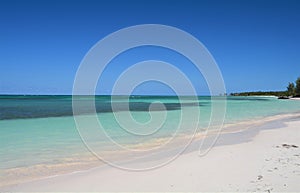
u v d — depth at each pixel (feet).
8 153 29.25
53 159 27.14
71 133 41.88
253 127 51.70
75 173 22.71
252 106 129.70
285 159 25.50
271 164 23.77
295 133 43.39
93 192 18.58
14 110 81.25
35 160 26.68
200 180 20.16
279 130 47.14
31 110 81.66
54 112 74.64
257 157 26.45
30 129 44.91
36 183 20.38
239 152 29.07
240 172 21.68
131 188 19.07
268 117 73.46
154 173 22.29
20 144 33.68
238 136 40.81
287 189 17.94
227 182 19.51
